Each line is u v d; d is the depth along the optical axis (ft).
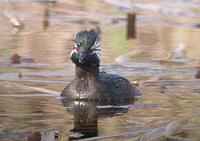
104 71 51.52
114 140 36.17
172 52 61.72
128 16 73.31
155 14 81.00
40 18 76.48
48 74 52.31
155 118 41.14
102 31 71.05
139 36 69.26
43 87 48.62
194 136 37.11
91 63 46.78
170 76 52.95
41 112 42.11
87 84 46.65
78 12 80.12
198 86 49.88
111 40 66.54
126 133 37.60
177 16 80.02
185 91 48.44
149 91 48.65
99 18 77.25
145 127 38.93
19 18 75.92
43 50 60.64
